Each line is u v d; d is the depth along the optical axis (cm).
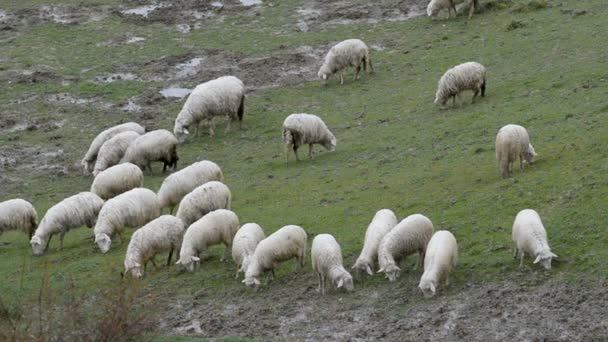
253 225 3188
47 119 5234
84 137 4994
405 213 3447
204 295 3017
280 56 5988
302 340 2641
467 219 3256
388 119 4762
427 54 5716
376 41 6106
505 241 3025
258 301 2922
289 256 3002
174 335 2742
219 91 4828
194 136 4931
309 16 6769
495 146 3969
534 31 5709
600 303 2580
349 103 5125
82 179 4528
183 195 3794
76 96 5538
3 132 5094
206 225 3203
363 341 2595
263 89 5500
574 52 5162
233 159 4553
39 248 3641
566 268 2784
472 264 2912
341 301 2836
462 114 4572
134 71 5912
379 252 2906
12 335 2333
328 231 3391
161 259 3397
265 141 4750
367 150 4366
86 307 2873
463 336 2539
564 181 3359
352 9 6812
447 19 6334
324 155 4416
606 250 2823
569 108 4253
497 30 5888
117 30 6662
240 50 6159
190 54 6150
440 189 3612
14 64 6053
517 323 2562
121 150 4528
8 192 4403
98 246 3581
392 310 2736
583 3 6109
